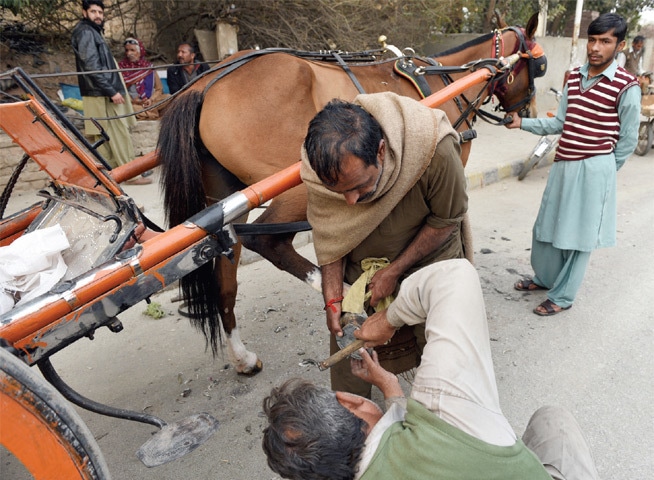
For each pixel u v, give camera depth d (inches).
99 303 59.6
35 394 50.4
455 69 117.8
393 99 65.1
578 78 119.1
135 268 61.1
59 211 79.7
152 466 66.7
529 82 145.4
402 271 74.4
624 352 118.0
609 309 135.4
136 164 96.4
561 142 123.0
